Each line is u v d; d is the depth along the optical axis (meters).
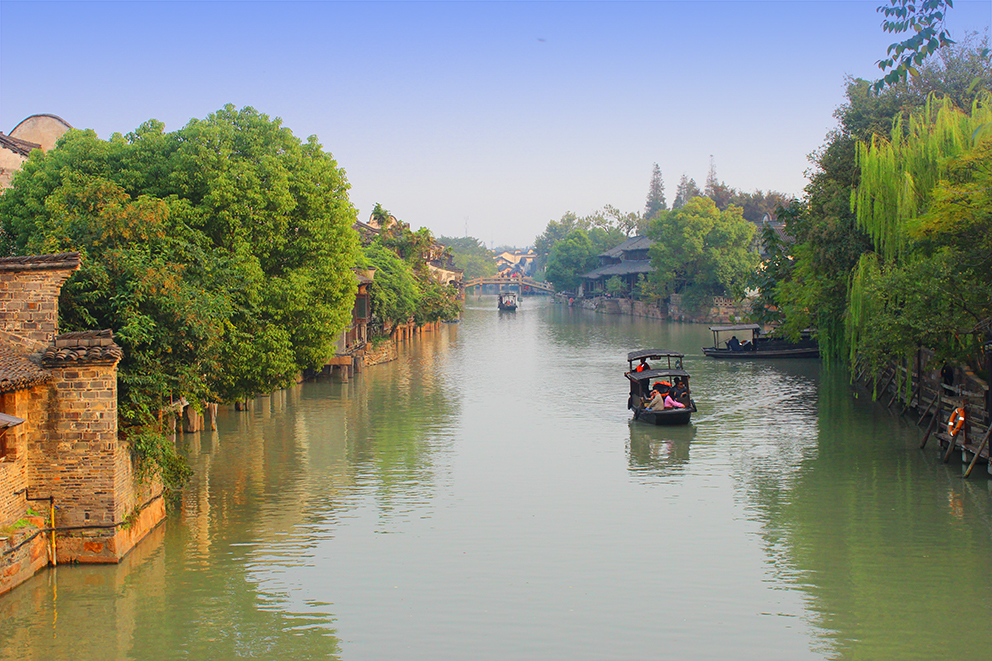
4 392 14.49
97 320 17.58
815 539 18.41
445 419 33.38
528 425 32.09
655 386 35.00
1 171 30.56
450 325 92.25
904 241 28.05
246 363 24.34
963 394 26.02
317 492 22.47
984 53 34.97
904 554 17.44
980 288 23.30
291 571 16.56
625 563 17.00
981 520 19.58
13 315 15.88
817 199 39.72
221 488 22.89
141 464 17.78
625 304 114.56
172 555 17.38
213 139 24.45
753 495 21.97
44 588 15.40
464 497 21.95
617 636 13.68
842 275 34.00
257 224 24.59
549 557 17.38
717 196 147.62
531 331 82.19
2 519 15.02
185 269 20.03
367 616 14.50
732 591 15.55
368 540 18.47
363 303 52.44
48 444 15.85
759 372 47.41
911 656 12.92
